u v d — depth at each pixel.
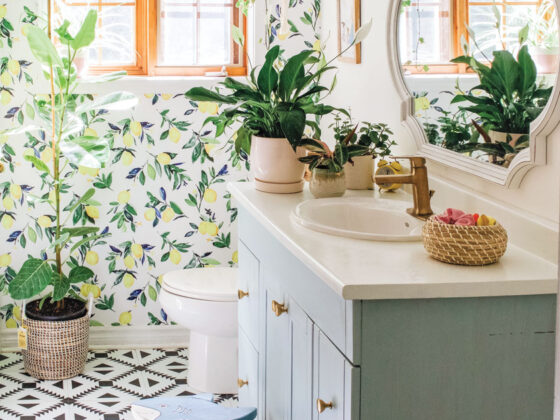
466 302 1.70
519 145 1.95
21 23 3.60
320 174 2.56
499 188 2.10
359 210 2.44
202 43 3.85
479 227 1.79
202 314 3.27
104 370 3.62
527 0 1.88
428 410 1.72
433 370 1.71
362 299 1.66
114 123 3.72
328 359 1.85
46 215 3.75
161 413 2.52
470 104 2.18
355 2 3.07
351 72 3.22
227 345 3.40
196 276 3.49
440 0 2.32
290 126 2.50
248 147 2.86
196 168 3.80
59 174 3.66
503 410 1.75
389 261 1.84
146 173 3.78
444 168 2.42
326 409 1.87
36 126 3.58
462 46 2.20
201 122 3.76
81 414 3.17
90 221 3.79
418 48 2.48
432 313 1.69
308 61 2.82
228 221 3.86
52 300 3.47
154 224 3.82
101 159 3.26
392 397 1.71
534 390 1.75
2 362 3.70
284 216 2.35
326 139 3.64
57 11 3.69
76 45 3.33
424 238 1.87
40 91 3.65
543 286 1.69
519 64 1.92
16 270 3.79
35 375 3.52
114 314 3.87
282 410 2.31
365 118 3.06
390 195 2.63
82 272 3.62
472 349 1.71
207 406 2.58
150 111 3.73
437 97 2.38
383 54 2.82
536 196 1.93
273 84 2.67
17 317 3.82
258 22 3.71
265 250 2.46
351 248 1.96
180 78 3.74
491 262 1.81
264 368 2.52
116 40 3.79
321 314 1.89
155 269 3.86
